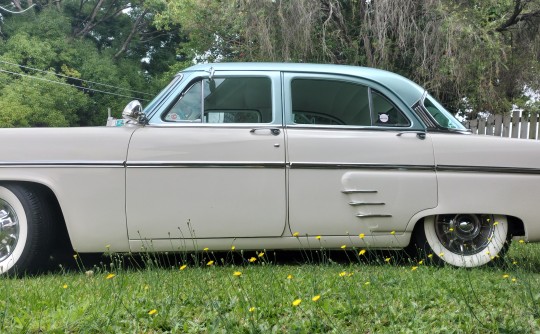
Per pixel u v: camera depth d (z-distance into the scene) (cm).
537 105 1426
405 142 441
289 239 432
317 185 431
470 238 450
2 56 2769
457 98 1148
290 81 453
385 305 301
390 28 1098
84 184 417
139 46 3572
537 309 291
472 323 273
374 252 493
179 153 423
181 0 1822
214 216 424
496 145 446
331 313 291
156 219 421
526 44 1283
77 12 3416
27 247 414
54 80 2759
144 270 439
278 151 429
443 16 1049
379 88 459
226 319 275
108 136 424
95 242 419
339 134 439
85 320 280
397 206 435
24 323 275
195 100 445
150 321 283
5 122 2544
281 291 329
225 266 437
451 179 439
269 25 1146
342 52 1159
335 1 1144
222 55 1762
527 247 525
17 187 416
